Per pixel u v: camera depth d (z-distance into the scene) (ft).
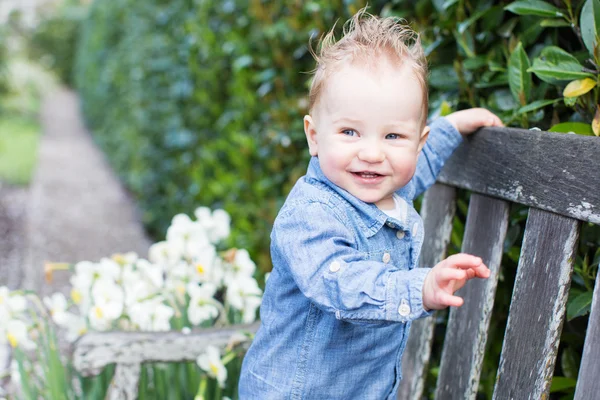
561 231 3.40
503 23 4.60
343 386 3.99
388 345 4.03
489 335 4.65
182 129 13.89
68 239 15.08
